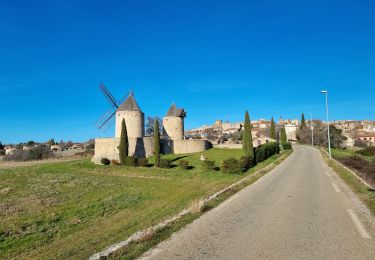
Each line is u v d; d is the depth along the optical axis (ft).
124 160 184.44
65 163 202.08
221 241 31.19
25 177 145.79
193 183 119.03
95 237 45.19
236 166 134.72
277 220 39.70
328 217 40.88
